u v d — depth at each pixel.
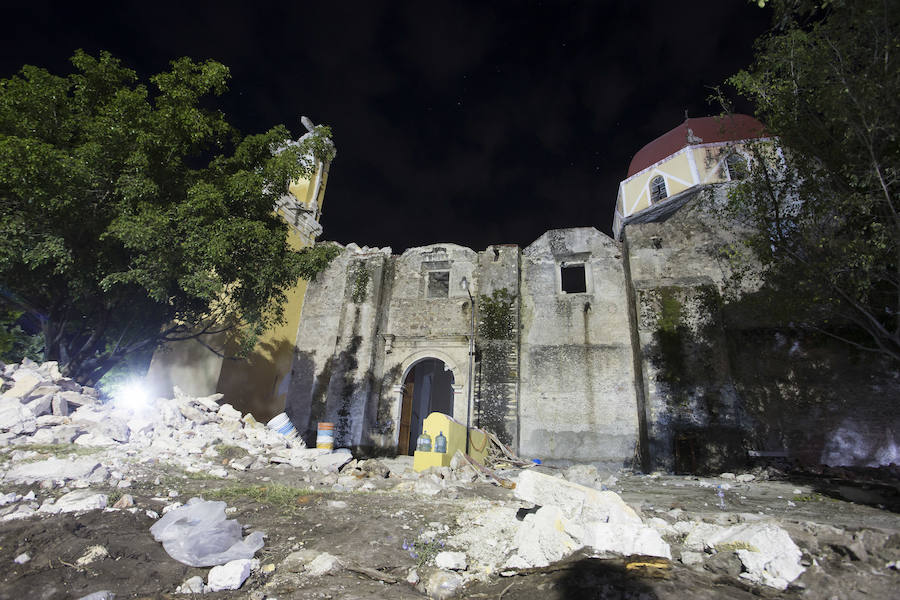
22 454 7.44
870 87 8.82
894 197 9.43
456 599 3.98
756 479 12.02
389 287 20.30
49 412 9.31
